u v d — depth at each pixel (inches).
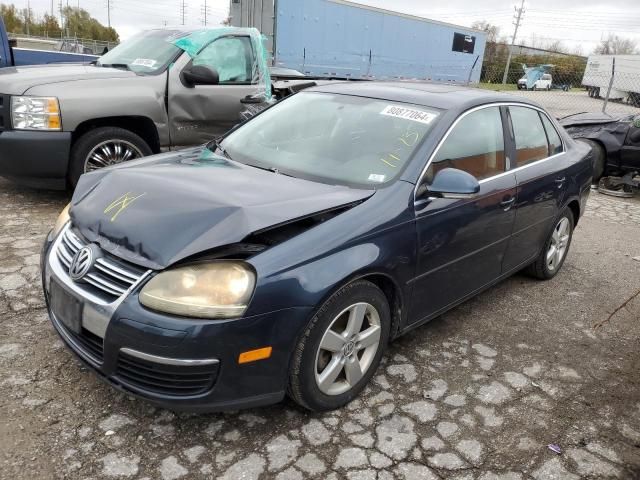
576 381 129.0
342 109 142.1
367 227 105.6
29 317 134.9
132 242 94.2
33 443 95.3
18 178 207.6
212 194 102.7
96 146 214.4
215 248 91.2
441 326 149.9
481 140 139.5
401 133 128.6
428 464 98.1
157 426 101.5
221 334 88.2
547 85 1269.7
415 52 780.0
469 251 133.1
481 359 134.6
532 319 159.3
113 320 90.4
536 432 109.4
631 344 149.9
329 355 105.8
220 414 106.0
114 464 92.3
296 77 432.1
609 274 203.2
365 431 104.9
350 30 680.4
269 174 122.0
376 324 112.1
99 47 1053.2
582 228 266.7
